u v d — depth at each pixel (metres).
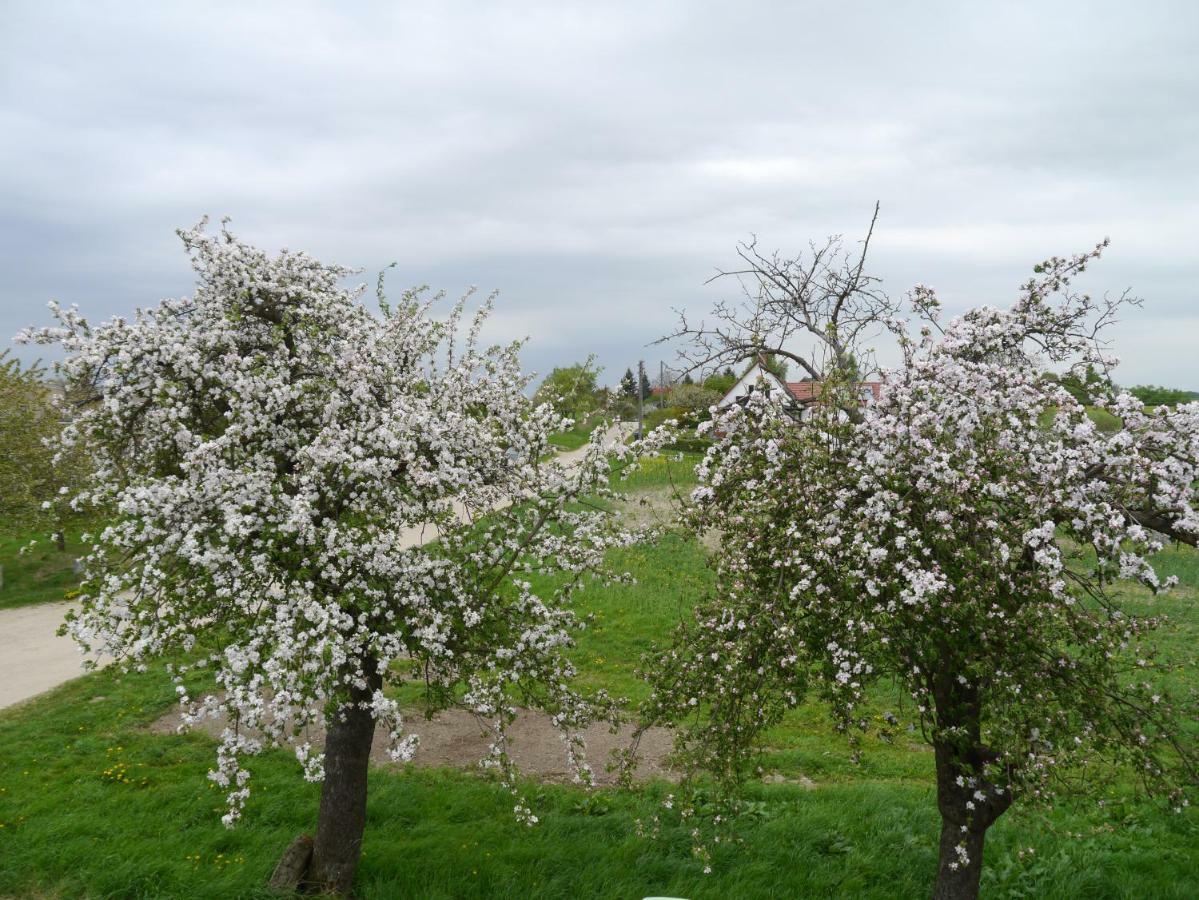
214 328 7.94
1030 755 5.69
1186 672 12.45
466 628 7.70
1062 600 5.62
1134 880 8.53
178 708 13.41
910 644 5.96
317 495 7.23
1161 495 5.92
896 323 7.11
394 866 8.70
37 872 8.32
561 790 10.88
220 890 7.98
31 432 20.05
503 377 9.19
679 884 8.42
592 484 8.38
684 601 18.69
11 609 20.12
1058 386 6.63
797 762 11.98
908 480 6.04
